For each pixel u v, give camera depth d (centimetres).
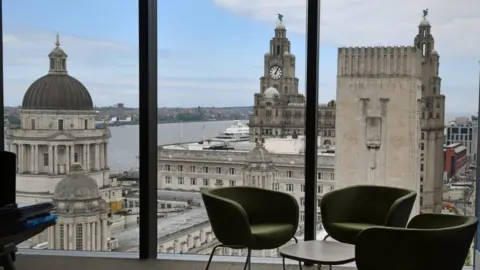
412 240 250
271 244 351
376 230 256
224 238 351
